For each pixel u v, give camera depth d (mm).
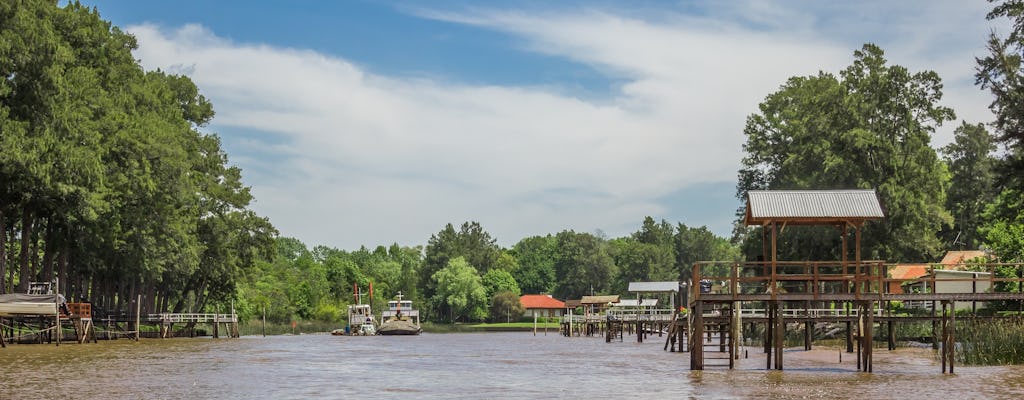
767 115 99375
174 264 90938
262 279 166625
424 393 35438
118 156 76125
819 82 88688
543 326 189750
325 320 166500
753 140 99625
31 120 66875
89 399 32188
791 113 95375
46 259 77500
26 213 72312
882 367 46031
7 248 89938
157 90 91750
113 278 93500
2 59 63188
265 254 107875
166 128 84375
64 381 38656
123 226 81625
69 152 66312
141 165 78062
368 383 39562
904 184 81812
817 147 83875
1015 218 73688
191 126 102750
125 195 77312
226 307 131250
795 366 47500
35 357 53938
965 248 126000
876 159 83375
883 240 82125
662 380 40312
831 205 42375
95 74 76250
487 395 34656
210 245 101812
